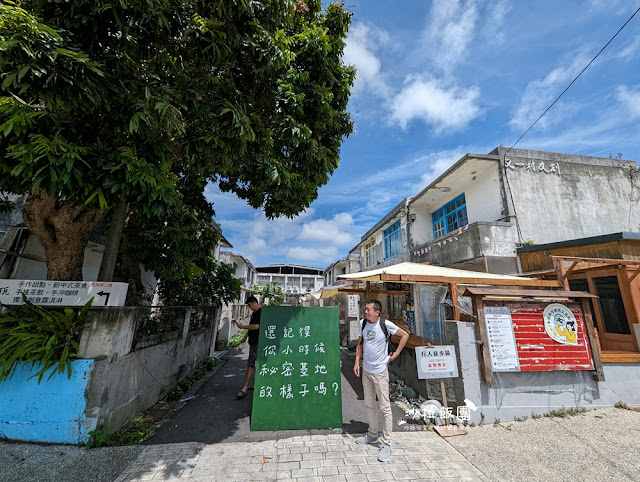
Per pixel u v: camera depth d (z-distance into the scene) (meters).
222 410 4.92
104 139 3.58
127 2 3.05
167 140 4.36
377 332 3.84
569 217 8.70
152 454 3.38
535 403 4.45
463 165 9.04
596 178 9.28
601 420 4.27
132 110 3.29
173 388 5.73
